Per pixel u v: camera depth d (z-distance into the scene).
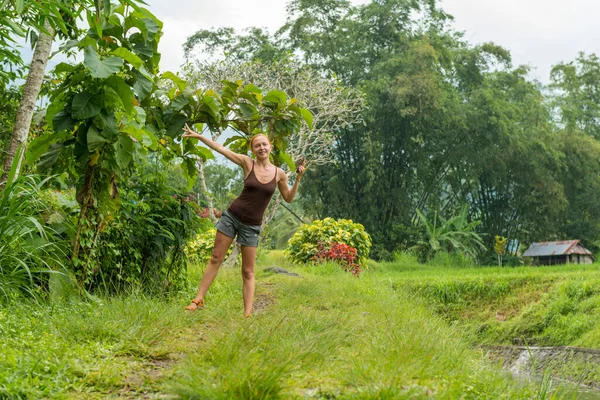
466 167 35.75
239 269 13.24
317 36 33.78
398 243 33.56
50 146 6.14
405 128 33.72
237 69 19.62
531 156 35.66
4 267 5.62
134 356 4.22
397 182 35.19
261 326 4.78
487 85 38.03
